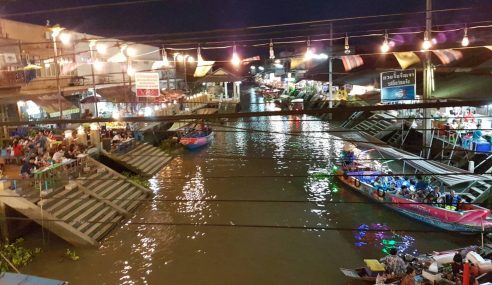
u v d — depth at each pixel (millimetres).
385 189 22109
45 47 32562
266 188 26219
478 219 17906
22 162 22750
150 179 28859
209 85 70875
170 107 43906
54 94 29297
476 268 13805
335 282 15422
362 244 18328
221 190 26125
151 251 18234
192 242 18984
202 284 15609
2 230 18281
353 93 46188
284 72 84500
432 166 22062
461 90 23922
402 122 32188
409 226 20078
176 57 52812
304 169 30375
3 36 28719
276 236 19359
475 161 23156
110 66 42219
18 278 9648
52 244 18766
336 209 22391
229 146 39562
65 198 20359
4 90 27109
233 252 17969
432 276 13773
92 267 17000
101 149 28219
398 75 25844
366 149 28609
